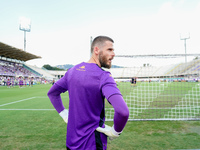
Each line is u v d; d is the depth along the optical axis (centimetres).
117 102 64
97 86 76
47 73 5791
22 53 4047
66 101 802
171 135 304
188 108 588
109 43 84
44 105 678
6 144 269
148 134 310
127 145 260
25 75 4050
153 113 505
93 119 80
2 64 3872
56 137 300
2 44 3138
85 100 79
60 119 435
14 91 1520
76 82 81
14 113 517
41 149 249
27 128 356
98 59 86
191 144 262
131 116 464
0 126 374
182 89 1408
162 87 1698
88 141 78
